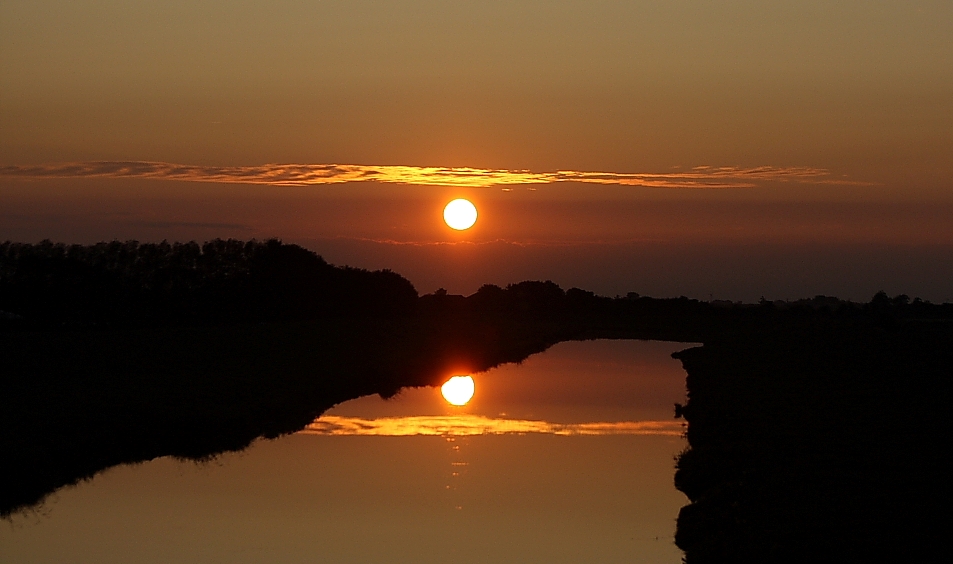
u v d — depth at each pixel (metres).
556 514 23.03
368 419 37.56
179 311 73.31
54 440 28.27
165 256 77.94
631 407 40.78
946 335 68.31
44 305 67.94
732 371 47.91
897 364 46.75
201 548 20.83
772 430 27.83
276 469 28.23
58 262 70.25
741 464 24.09
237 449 31.19
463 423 36.50
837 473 22.19
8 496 24.66
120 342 53.00
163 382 41.09
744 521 19.08
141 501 24.64
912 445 25.36
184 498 24.89
